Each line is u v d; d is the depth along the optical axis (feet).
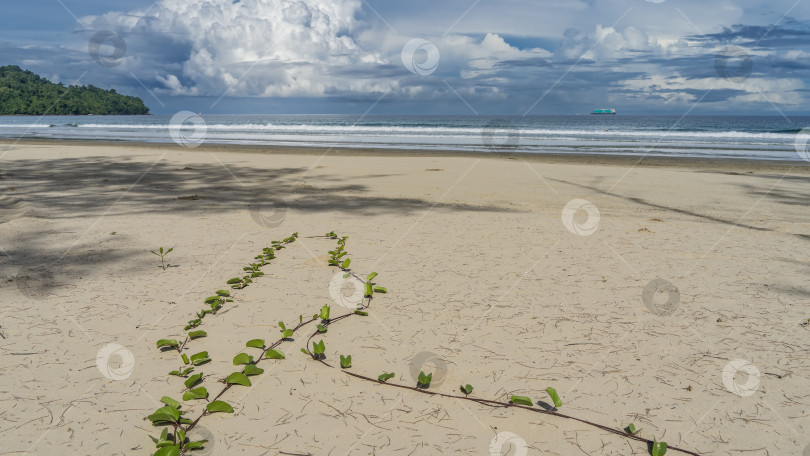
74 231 18.70
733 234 19.56
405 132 122.21
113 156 52.37
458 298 12.23
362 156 54.90
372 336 10.12
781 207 25.95
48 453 6.51
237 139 91.76
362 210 23.75
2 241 17.08
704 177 38.29
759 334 10.29
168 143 76.89
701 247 17.44
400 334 10.21
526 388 8.22
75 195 26.84
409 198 27.58
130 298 11.96
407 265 14.93
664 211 24.58
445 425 7.23
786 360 9.17
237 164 45.34
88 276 13.53
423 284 13.25
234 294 12.38
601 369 8.83
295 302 11.88
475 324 10.70
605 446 6.79
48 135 104.12
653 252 16.72
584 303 11.94
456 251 16.55
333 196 27.91
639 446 6.79
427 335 10.18
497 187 32.24
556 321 10.88
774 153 62.80
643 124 211.00
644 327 10.59
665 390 8.18
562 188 32.01
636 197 28.84
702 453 6.63
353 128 142.61
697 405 7.77
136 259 15.17
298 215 22.34
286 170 40.83
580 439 6.94
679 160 52.24
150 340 9.80
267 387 8.24
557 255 16.20
